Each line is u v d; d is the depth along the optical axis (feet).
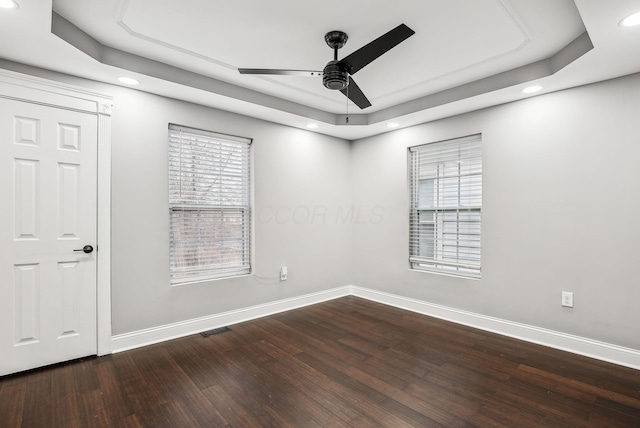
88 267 8.54
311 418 6.11
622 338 8.21
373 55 6.86
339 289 14.90
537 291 9.61
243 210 11.96
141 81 8.79
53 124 8.05
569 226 9.04
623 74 8.15
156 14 6.64
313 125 13.00
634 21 5.94
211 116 10.85
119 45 7.84
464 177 11.50
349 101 11.69
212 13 6.62
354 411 6.32
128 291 9.20
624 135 8.21
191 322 10.38
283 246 12.86
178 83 8.99
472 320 11.06
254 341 9.80
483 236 10.80
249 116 11.82
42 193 7.92
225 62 8.79
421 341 9.78
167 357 8.68
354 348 9.27
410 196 13.21
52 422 5.96
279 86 10.33
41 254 7.91
